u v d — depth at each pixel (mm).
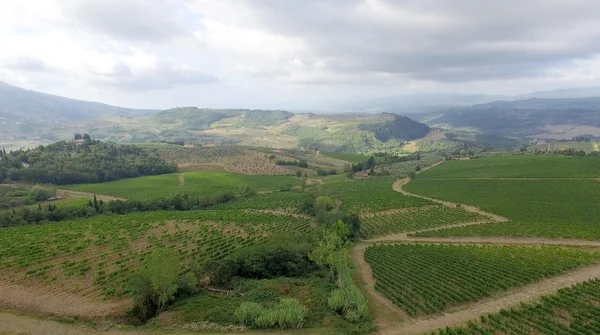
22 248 94625
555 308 61500
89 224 124750
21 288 71562
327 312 60844
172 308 63781
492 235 112875
